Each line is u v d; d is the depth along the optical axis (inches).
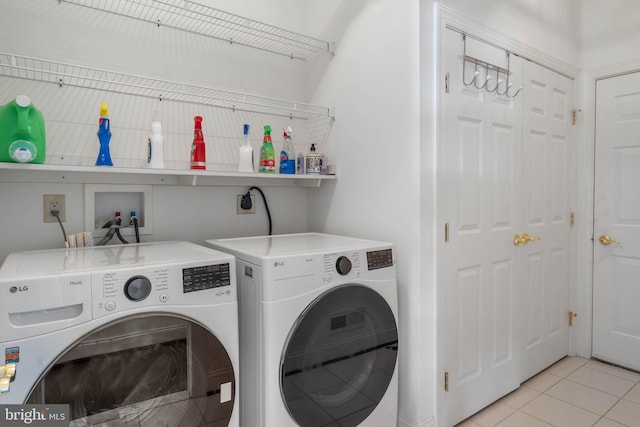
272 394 51.4
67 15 63.9
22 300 37.6
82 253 55.2
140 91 71.0
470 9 75.0
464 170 74.6
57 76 63.1
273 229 90.4
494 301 81.8
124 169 59.6
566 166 102.1
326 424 56.4
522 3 86.9
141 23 70.9
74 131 64.7
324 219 90.2
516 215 86.4
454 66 72.2
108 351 41.8
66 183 64.8
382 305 62.8
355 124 80.7
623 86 97.9
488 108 79.2
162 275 45.3
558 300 101.5
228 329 49.9
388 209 73.4
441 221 70.2
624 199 98.6
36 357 38.0
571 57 101.6
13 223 60.8
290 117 91.7
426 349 69.1
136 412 43.7
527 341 91.4
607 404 82.0
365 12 78.1
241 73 83.6
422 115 67.6
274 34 83.4
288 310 52.6
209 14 77.8
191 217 78.1
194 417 47.3
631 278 97.8
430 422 69.6
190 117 76.7
